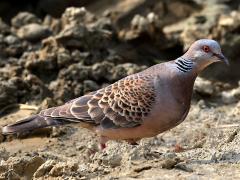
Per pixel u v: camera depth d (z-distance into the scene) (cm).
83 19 1819
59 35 1694
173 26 1945
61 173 1077
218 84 1761
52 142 1362
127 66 1691
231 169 1079
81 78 1617
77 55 1673
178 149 1245
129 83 1170
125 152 1133
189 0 2003
